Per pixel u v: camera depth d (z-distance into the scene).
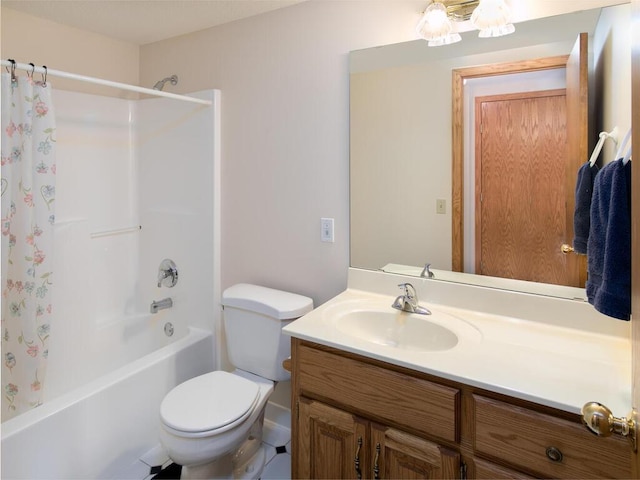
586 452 0.93
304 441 1.38
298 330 1.37
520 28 1.41
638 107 0.63
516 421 1.00
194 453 1.43
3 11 1.95
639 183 0.63
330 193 1.85
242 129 2.08
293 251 1.97
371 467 1.24
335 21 1.77
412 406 1.15
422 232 1.66
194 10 1.95
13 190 1.57
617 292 0.91
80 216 2.26
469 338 1.32
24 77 1.58
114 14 2.01
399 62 1.64
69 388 2.09
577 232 1.25
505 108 1.46
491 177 1.51
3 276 1.55
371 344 1.26
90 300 2.24
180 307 2.35
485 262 1.54
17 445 1.37
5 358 1.64
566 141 1.37
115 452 1.71
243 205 2.11
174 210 2.35
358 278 1.79
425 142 1.62
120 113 2.42
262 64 1.98
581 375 1.06
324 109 1.83
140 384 1.80
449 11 1.49
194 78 2.24
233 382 1.71
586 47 1.32
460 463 1.09
